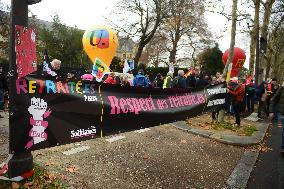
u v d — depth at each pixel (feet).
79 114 16.55
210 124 36.81
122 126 18.80
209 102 27.91
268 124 44.06
